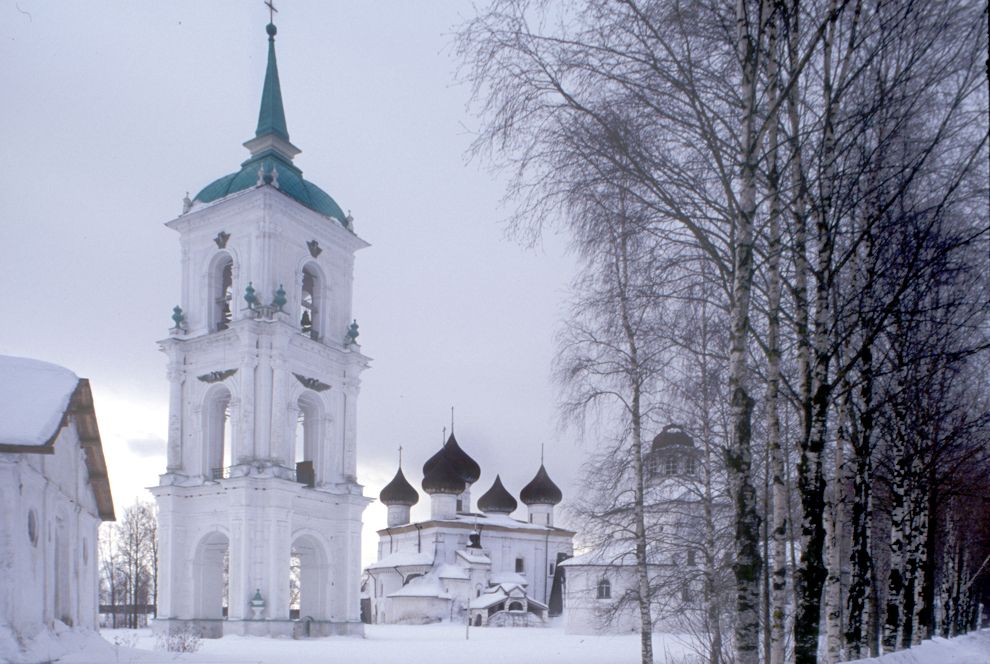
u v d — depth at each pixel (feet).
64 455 81.00
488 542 302.45
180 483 174.81
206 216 187.32
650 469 69.97
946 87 37.83
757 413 62.18
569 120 36.58
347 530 185.06
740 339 33.73
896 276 37.81
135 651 92.89
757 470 61.82
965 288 42.91
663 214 38.17
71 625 82.74
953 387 56.03
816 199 38.50
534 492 330.34
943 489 74.74
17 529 63.82
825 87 35.83
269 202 180.04
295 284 186.50
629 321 57.47
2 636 60.34
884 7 35.29
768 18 32.60
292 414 177.27
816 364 36.91
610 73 36.11
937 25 35.65
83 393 81.00
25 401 69.00
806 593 35.29
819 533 35.76
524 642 164.35
